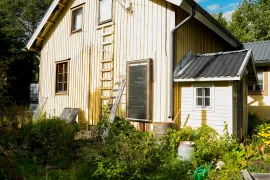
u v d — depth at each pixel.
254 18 18.83
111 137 5.51
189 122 6.18
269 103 9.76
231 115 5.51
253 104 10.13
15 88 16.48
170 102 6.23
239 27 19.80
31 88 15.84
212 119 5.80
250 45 11.49
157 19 6.70
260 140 5.84
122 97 7.41
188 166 4.39
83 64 8.84
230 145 5.09
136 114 6.96
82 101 8.76
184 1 5.85
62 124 5.65
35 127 5.33
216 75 5.47
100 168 3.78
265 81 9.89
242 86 6.77
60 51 9.94
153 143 5.20
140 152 4.25
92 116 8.31
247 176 3.66
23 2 23.19
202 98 6.02
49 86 10.38
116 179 3.73
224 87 5.64
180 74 6.21
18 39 21.11
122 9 7.60
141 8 7.08
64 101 9.56
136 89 7.00
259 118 9.18
